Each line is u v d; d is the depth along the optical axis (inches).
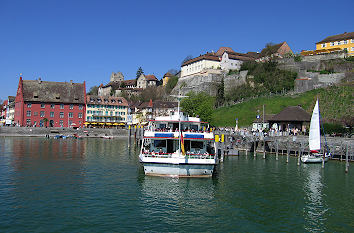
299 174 1574.8
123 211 933.2
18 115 4744.1
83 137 4264.3
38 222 823.7
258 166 1828.2
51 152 2311.8
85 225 813.9
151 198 1074.7
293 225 859.4
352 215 950.4
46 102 4699.8
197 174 1343.5
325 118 3078.2
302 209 998.4
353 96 3339.1
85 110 4968.0
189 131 1448.1
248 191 1208.2
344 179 1456.7
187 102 3816.4
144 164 1336.1
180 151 1423.5
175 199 1072.2
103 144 3196.4
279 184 1339.8
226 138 2667.3
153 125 1572.3
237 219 894.4
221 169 1710.1
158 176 1349.7
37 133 4252.0
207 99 3922.2
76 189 1170.0
